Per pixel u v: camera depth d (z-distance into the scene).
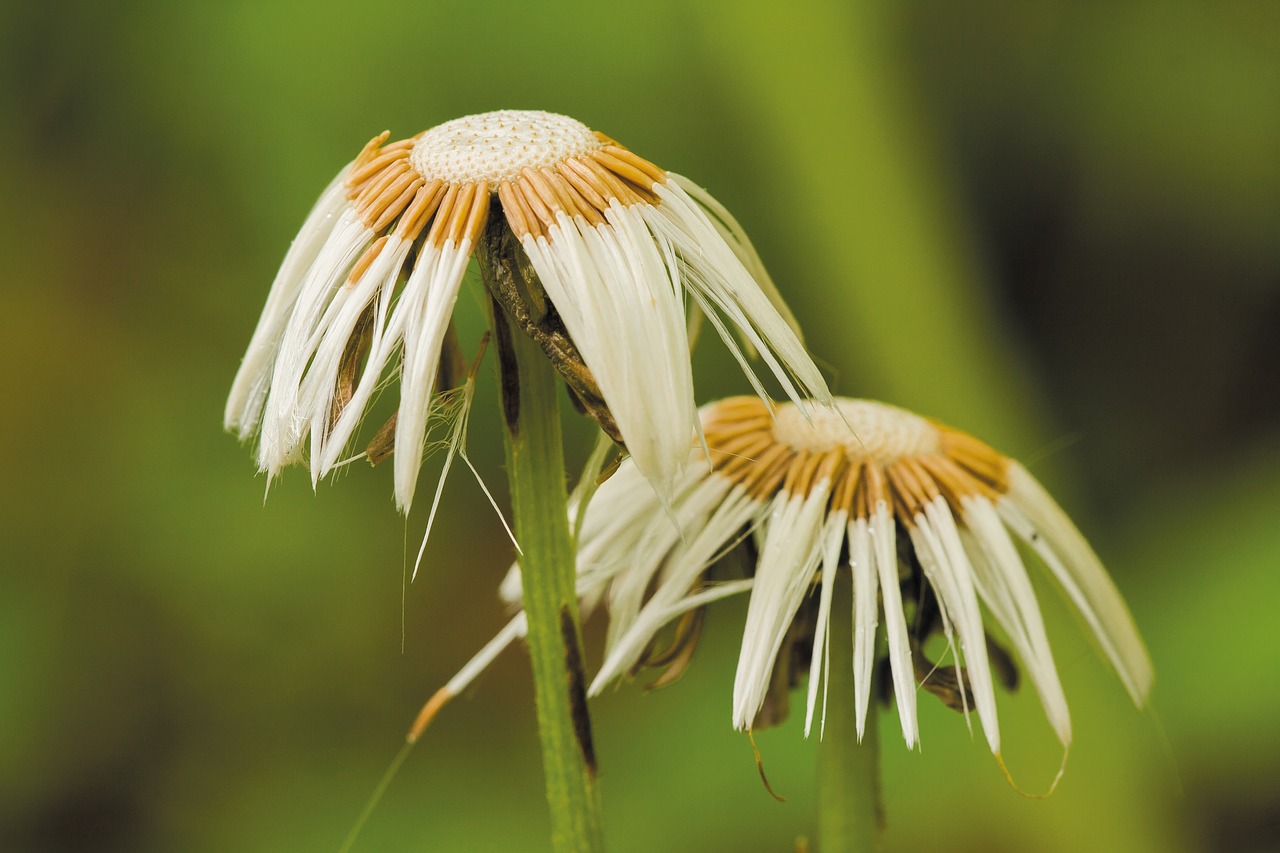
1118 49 0.47
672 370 0.21
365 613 0.47
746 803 0.40
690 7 0.45
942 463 0.22
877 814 0.23
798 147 0.46
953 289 0.47
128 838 0.46
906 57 0.47
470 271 0.22
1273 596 0.41
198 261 0.50
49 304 0.49
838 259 0.47
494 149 0.21
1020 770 0.40
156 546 0.47
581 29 0.46
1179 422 0.50
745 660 0.22
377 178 0.21
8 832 0.46
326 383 0.21
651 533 0.22
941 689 0.22
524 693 0.47
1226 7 0.47
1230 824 0.39
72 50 0.48
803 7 0.45
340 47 0.47
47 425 0.49
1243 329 0.49
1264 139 0.47
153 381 0.49
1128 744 0.40
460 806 0.44
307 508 0.47
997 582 0.22
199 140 0.49
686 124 0.47
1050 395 0.50
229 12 0.47
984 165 0.49
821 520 0.22
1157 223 0.49
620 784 0.41
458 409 0.21
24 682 0.46
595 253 0.21
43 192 0.49
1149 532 0.47
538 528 0.21
